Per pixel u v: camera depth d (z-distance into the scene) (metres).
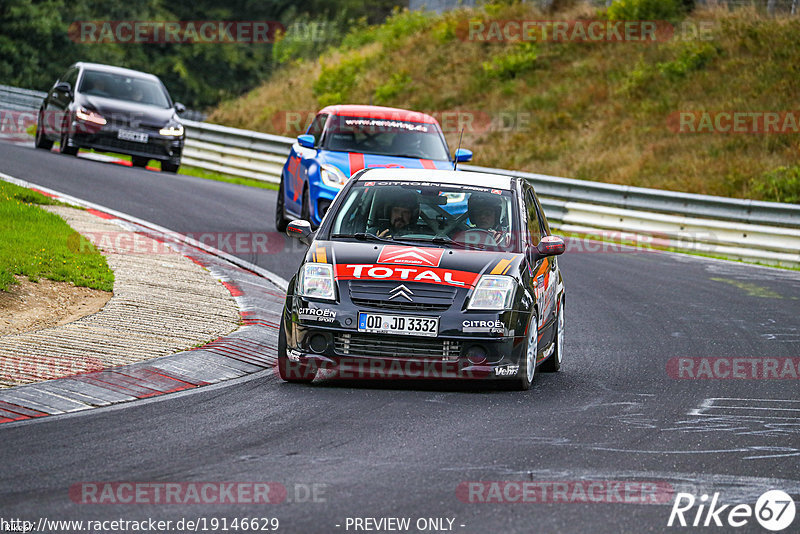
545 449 22.14
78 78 78.06
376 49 132.00
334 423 23.69
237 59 189.50
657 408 27.14
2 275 34.81
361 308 27.44
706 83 101.69
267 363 30.67
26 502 17.39
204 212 59.88
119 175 70.94
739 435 24.42
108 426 22.67
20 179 60.75
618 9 117.31
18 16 163.62
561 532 16.83
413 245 29.73
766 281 55.19
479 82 114.25
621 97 103.75
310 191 50.47
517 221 30.98
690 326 41.28
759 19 111.25
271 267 46.38
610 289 49.44
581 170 91.50
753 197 80.94
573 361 33.94
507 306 27.78
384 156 51.84
